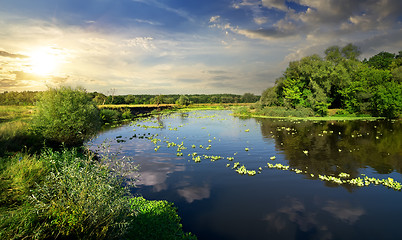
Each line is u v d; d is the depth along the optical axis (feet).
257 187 37.22
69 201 15.78
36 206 15.78
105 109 168.35
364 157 53.72
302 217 27.76
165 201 30.86
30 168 23.99
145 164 50.62
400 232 24.32
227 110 308.81
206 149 65.92
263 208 30.14
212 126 120.47
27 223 14.39
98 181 17.25
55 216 15.70
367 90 152.46
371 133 85.61
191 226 25.86
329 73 163.53
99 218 16.22
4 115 81.71
